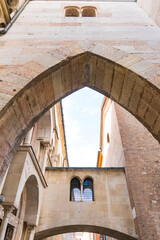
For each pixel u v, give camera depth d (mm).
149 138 11141
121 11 6691
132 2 7570
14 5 6230
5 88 3393
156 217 8086
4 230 5750
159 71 3799
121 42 4691
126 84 4234
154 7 5980
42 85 4020
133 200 8781
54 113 13664
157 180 9250
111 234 9312
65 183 10703
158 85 3537
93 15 6754
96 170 11070
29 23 5602
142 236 7645
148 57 4160
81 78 4984
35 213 8750
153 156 10273
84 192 10438
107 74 4523
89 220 9125
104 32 5184
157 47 4480
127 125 12562
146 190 8977
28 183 8867
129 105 4656
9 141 3504
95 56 4289
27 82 3541
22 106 3654
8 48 4438
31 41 4719
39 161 10906
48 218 9320
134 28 5461
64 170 11266
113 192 10062
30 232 8328
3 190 6316
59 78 4375
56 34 5035
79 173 11070
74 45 4539
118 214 9234
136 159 10344
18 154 7305
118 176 10648
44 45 4555
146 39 4840
